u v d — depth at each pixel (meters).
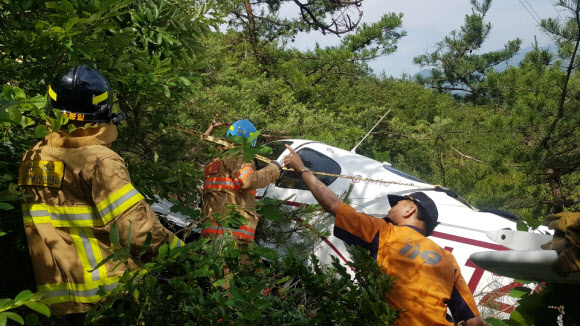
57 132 2.43
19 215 3.21
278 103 9.86
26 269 3.30
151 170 3.64
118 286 2.10
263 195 5.18
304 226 4.53
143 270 2.28
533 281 2.16
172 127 4.75
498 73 11.53
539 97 10.02
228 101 7.21
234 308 2.19
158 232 2.36
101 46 3.11
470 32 15.90
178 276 2.36
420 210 3.08
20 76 3.38
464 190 11.35
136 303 2.12
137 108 4.42
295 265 2.46
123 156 4.49
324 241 4.59
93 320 2.08
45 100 2.47
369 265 2.46
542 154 9.90
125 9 3.81
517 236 2.27
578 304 2.10
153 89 3.76
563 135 9.80
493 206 10.28
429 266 2.73
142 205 2.35
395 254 2.78
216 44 8.23
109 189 2.30
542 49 10.62
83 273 2.32
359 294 2.36
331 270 2.68
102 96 2.49
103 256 2.34
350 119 12.70
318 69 15.78
